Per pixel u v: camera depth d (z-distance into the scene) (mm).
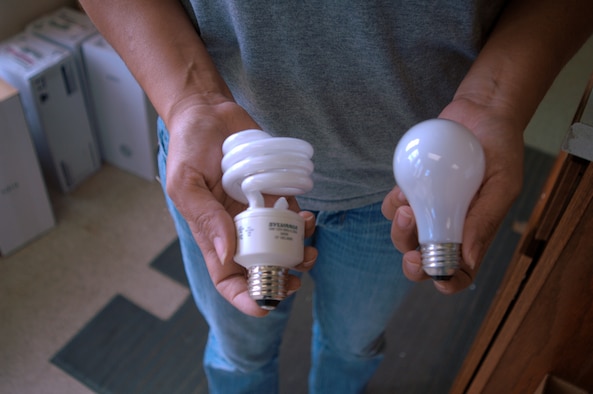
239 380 1060
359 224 829
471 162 520
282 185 566
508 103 581
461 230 528
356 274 905
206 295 899
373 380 1338
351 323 1000
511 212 1639
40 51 1494
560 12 626
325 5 578
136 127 1602
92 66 1534
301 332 1416
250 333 945
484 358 772
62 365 1336
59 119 1548
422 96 680
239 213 596
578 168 612
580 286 610
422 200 526
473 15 604
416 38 618
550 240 596
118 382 1317
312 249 586
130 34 635
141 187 1705
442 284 541
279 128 694
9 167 1403
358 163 738
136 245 1563
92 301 1448
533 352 698
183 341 1388
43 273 1494
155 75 623
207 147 577
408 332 1417
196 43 637
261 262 544
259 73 639
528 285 641
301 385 1332
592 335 643
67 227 1594
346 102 661
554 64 617
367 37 597
